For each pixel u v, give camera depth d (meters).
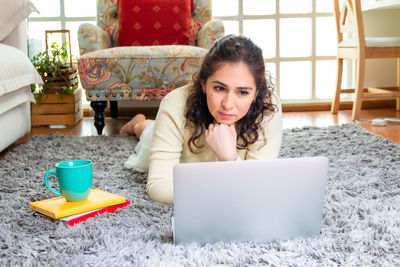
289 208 1.08
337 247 1.12
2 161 2.13
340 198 1.52
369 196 1.54
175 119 1.34
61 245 1.16
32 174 1.88
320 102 3.92
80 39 2.98
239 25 3.91
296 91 4.02
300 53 3.98
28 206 1.47
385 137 2.71
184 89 1.38
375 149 2.25
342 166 1.97
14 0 2.61
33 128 3.22
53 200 1.40
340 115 3.62
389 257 1.06
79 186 1.35
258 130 1.38
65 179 1.34
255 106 1.31
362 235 1.17
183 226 1.08
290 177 1.04
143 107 3.83
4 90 2.09
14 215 1.37
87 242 1.16
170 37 3.29
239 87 1.14
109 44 3.34
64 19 3.85
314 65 3.97
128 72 2.80
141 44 3.29
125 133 2.84
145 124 2.58
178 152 1.36
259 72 1.15
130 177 1.86
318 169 1.05
